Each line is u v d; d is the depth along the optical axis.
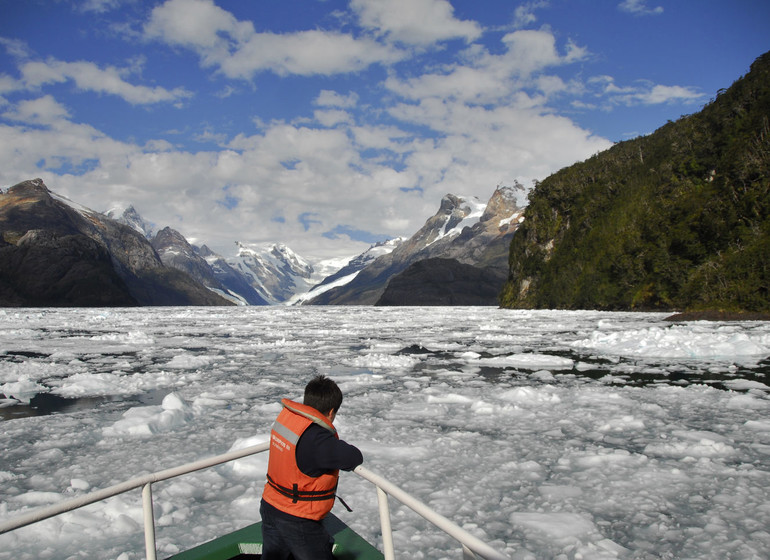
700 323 31.09
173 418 7.80
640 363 13.98
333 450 2.27
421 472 5.48
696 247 48.69
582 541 3.86
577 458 5.86
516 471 5.46
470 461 5.83
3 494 5.07
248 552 2.77
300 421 2.40
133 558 3.64
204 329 33.31
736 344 15.77
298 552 2.34
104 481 5.39
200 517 4.42
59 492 5.09
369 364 14.63
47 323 40.69
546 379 11.62
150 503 2.35
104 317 52.19
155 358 16.75
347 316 57.41
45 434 7.29
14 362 15.81
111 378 12.08
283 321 45.09
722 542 3.77
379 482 2.09
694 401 8.80
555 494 4.80
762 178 45.22
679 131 65.62
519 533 4.02
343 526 2.89
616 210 64.50
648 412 8.09
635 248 56.44
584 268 64.62
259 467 5.65
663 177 60.03
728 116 56.19
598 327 29.67
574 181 77.75
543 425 7.45
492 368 13.66
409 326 35.00
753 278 39.00
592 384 10.80
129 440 6.91
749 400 8.72
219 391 10.66
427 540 3.90
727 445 6.13
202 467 2.53
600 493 4.81
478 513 4.40
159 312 72.62
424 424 7.62
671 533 3.95
